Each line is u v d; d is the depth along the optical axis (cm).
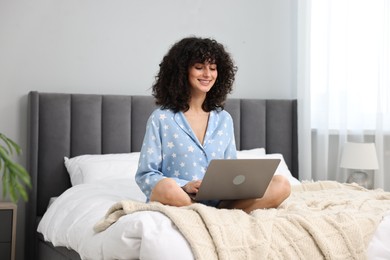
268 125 405
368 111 402
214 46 249
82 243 215
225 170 205
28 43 360
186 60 244
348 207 243
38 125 350
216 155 246
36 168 346
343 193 296
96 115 360
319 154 405
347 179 391
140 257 177
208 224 181
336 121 407
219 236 178
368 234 205
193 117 250
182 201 215
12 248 314
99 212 242
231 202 235
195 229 180
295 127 409
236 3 411
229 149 255
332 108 407
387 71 393
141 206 199
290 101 412
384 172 401
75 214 254
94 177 324
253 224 190
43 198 350
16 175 117
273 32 420
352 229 200
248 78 414
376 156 377
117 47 379
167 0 392
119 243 183
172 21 393
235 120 394
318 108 407
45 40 363
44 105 350
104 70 376
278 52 421
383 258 205
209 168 201
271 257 181
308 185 320
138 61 384
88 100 359
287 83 423
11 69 356
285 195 232
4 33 355
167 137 240
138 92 384
